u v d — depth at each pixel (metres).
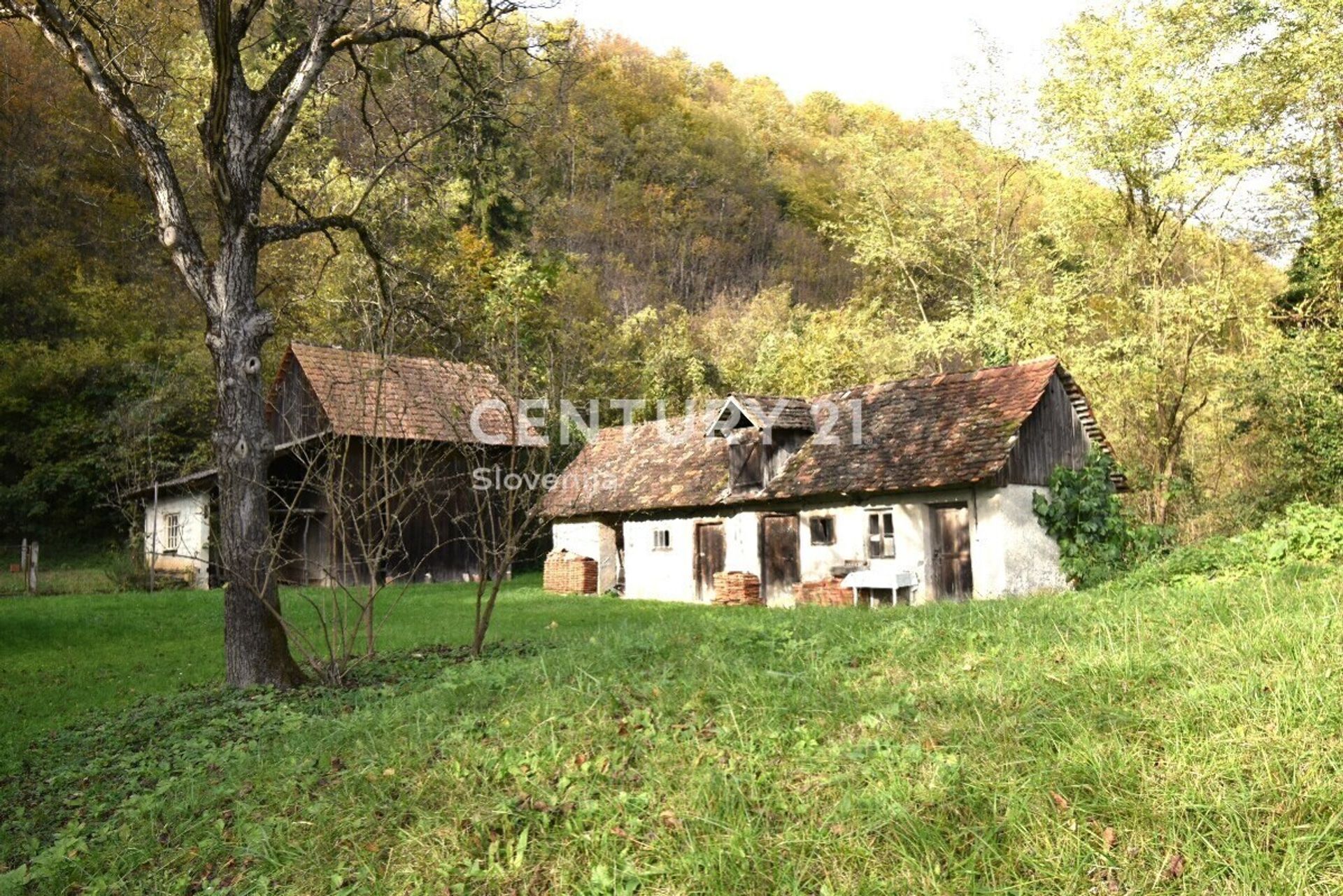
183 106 23.69
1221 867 4.15
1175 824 4.44
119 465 32.12
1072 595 11.47
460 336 14.71
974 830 4.63
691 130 69.25
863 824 4.83
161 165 11.36
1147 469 25.94
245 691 10.58
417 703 8.45
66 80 40.72
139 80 13.06
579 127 57.31
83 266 39.91
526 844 5.32
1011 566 20.12
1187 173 23.78
